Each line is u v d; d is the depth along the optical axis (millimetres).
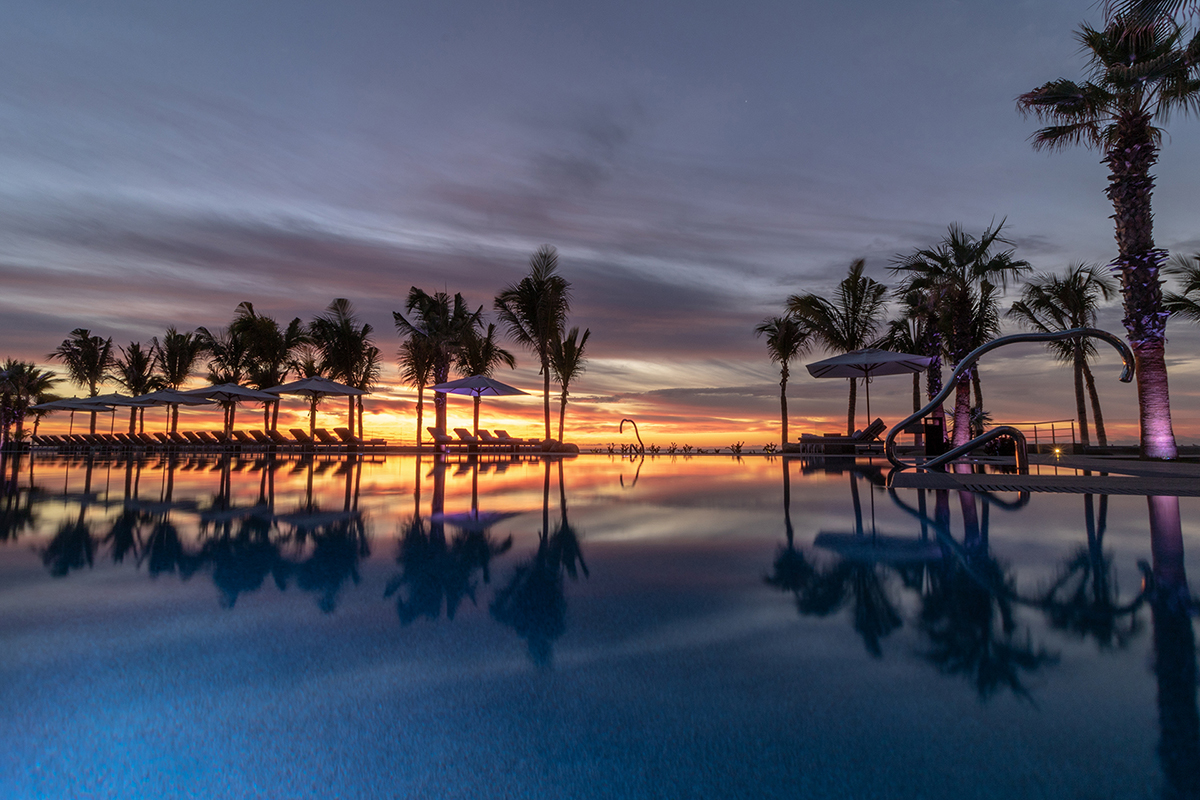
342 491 6320
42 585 2246
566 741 1072
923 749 1019
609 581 2297
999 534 3246
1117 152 10906
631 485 7047
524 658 1479
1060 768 947
